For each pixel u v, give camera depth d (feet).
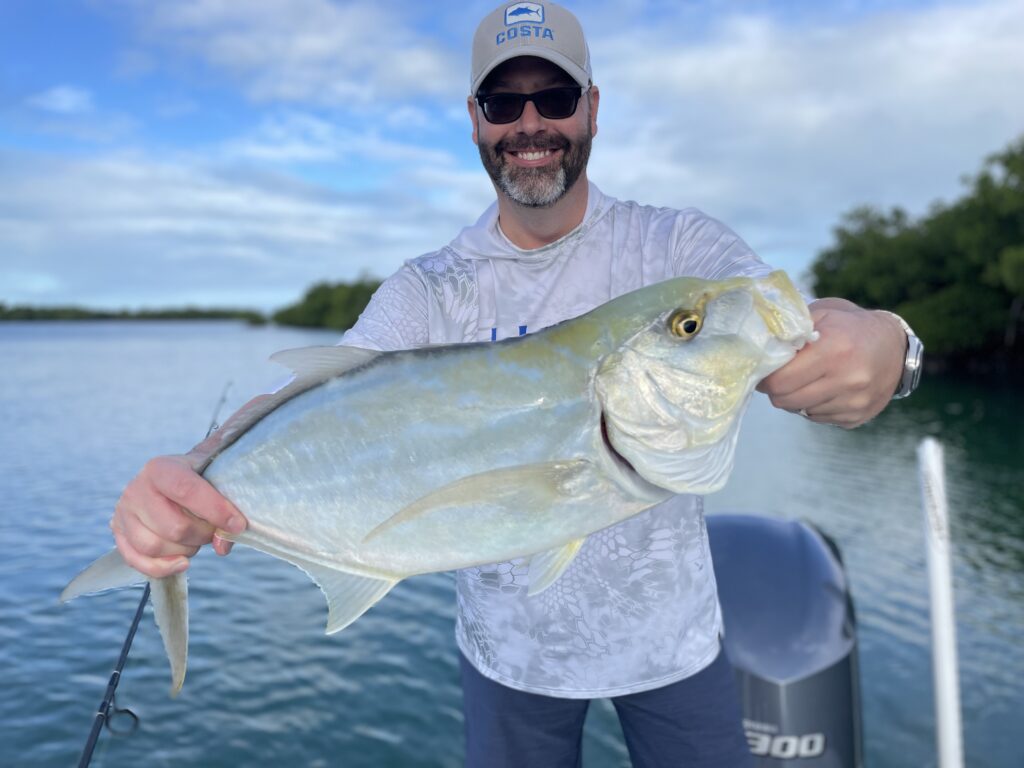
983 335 175.32
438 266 8.79
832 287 227.20
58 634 26.55
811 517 51.49
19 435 69.51
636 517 8.27
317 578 6.66
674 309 6.13
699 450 6.14
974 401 129.29
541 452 6.24
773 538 13.98
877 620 31.89
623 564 8.26
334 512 6.49
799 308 5.81
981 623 32.91
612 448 6.26
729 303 6.05
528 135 8.08
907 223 230.48
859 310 6.07
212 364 171.42
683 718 8.57
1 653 25.20
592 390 6.22
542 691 8.61
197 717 22.48
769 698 12.11
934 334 175.32
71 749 20.79
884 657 28.09
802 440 88.69
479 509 6.30
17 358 197.16
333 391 6.54
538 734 8.82
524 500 6.27
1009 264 158.40
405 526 6.40
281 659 26.08
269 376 133.69
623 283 8.46
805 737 12.03
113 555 6.34
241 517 6.19
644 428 6.14
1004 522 51.72
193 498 5.97
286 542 6.61
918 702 24.62
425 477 6.34
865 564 40.42
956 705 10.40
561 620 8.41
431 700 23.79
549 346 6.34
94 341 339.77
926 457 10.77
